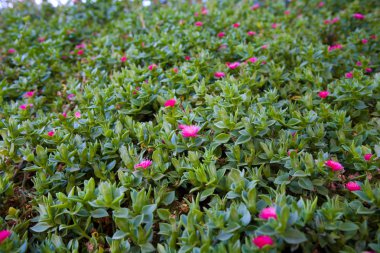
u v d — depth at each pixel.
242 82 0.36
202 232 0.19
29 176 0.31
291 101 0.37
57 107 0.40
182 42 0.48
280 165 0.26
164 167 0.25
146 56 0.45
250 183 0.22
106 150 0.29
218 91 0.36
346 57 0.44
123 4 0.70
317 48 0.44
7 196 0.27
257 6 0.64
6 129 0.31
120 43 0.52
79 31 0.60
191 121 0.30
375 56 0.45
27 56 0.49
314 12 0.65
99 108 0.34
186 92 0.36
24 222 0.25
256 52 0.44
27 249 0.24
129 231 0.21
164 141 0.28
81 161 0.28
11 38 0.58
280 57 0.44
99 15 0.68
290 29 0.53
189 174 0.24
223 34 0.50
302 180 0.23
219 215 0.20
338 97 0.33
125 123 0.31
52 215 0.23
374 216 0.21
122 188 0.24
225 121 0.27
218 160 0.28
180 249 0.20
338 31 0.54
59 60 0.51
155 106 0.35
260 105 0.29
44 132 0.31
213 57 0.44
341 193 0.25
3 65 0.49
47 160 0.27
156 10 0.68
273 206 0.20
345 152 0.28
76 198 0.22
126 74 0.39
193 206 0.22
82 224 0.24
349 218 0.21
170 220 0.22
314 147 0.28
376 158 0.25
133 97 0.35
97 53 0.52
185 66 0.39
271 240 0.18
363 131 0.30
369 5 0.63
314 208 0.19
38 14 0.71
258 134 0.27
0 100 0.39
